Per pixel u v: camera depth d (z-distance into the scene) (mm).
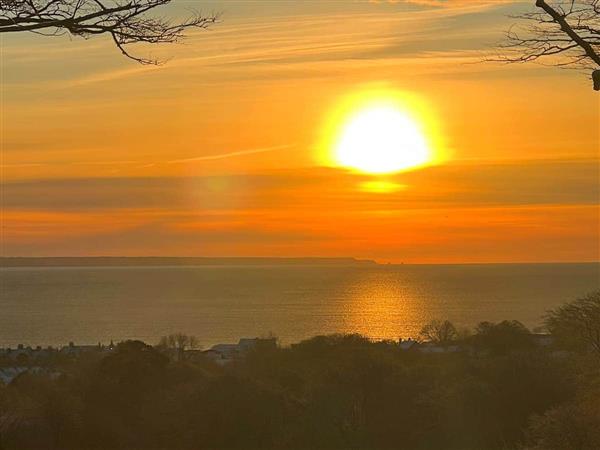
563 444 26859
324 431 41844
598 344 31828
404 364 54469
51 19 8094
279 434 41688
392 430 42500
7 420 39344
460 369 48500
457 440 41062
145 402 44625
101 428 41906
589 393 29734
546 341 64688
